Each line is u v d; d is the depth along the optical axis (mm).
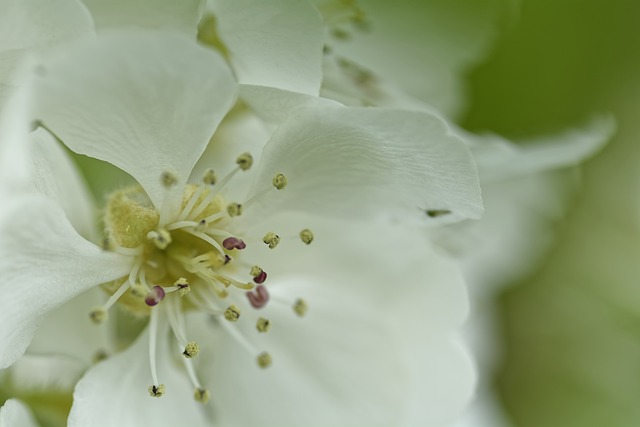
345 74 147
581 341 185
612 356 185
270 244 139
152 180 135
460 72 163
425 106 149
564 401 184
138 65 124
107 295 138
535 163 149
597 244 185
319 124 132
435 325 147
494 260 178
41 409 141
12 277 128
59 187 134
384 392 146
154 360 138
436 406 147
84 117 128
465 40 161
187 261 138
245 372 144
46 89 124
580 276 185
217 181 140
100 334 140
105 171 145
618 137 181
